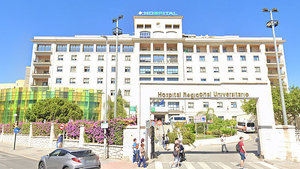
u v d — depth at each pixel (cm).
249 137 3394
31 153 1961
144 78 5438
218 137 2975
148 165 1357
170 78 5444
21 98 4356
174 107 5250
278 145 1515
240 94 1631
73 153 1027
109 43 5650
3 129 3083
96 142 1775
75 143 1891
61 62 5538
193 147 2309
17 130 2302
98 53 5594
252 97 1625
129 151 1520
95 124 1764
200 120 3112
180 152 1507
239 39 5688
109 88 5366
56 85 5406
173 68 5550
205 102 5331
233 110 5300
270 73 5709
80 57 5575
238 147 1255
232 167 1284
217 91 1639
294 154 1437
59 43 5656
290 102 3002
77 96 4556
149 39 5597
